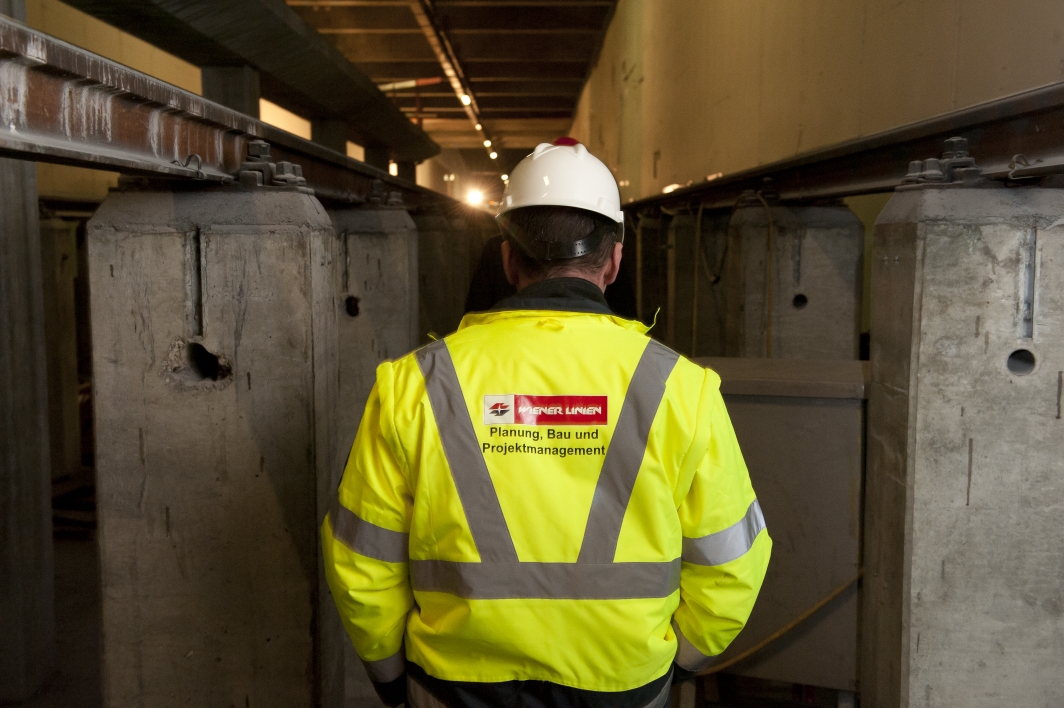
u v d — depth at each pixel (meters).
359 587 1.34
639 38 12.11
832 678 2.73
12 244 3.24
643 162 11.86
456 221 8.35
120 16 6.18
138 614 2.44
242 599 2.43
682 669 1.50
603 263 1.48
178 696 2.47
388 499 1.32
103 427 2.36
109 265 2.30
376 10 13.28
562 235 1.43
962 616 2.21
